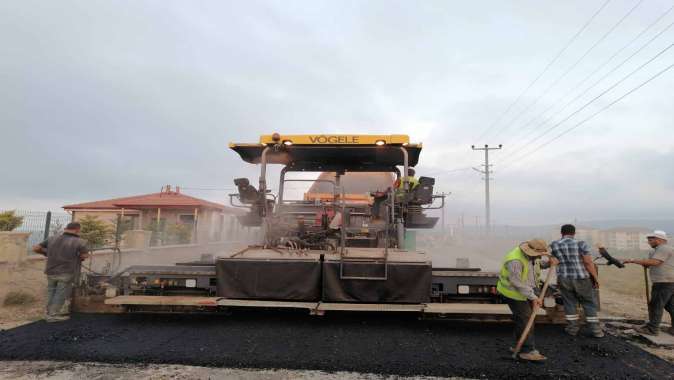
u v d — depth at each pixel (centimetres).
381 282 519
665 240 560
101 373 389
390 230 643
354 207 766
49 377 379
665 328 600
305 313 632
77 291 626
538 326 586
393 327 559
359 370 401
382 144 652
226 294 537
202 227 2184
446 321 591
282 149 671
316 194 872
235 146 671
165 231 1908
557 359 438
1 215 1114
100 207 2469
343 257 533
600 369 410
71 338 495
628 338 545
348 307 506
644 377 391
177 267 585
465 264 653
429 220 708
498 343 491
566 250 548
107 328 543
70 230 609
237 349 457
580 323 581
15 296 702
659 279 551
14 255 851
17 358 427
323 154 703
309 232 663
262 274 536
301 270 531
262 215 653
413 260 527
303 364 413
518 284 433
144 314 621
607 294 969
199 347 463
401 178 723
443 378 386
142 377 380
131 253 1313
